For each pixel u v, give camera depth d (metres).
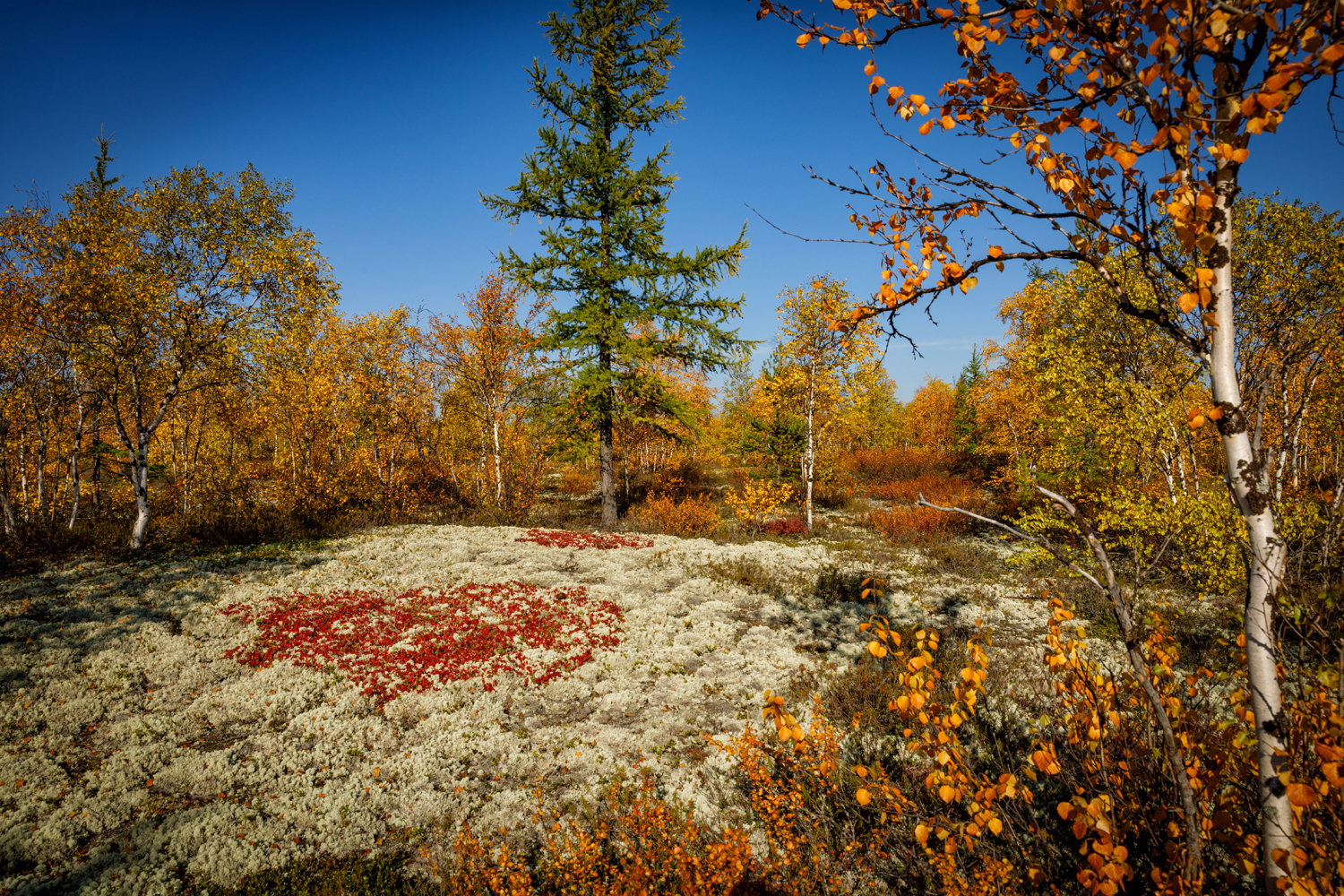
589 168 15.92
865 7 2.21
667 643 9.06
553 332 16.92
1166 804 2.97
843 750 5.73
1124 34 2.02
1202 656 6.68
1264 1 1.65
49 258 12.42
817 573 12.78
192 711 6.75
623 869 4.43
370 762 6.07
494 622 9.59
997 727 5.74
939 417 41.72
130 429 20.25
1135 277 9.40
